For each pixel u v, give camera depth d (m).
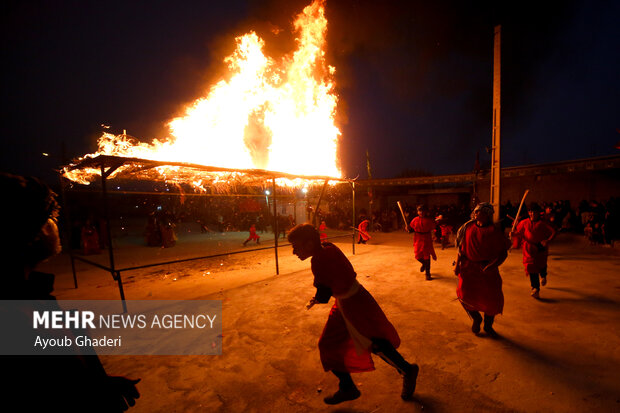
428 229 5.91
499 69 8.80
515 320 3.90
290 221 16.70
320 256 2.29
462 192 19.72
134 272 8.17
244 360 3.21
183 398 2.62
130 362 3.29
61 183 6.74
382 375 2.83
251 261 9.14
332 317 2.44
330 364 2.35
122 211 24.30
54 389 0.81
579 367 2.79
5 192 0.77
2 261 0.77
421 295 5.05
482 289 3.33
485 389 2.54
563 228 11.83
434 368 2.88
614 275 5.80
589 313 4.04
